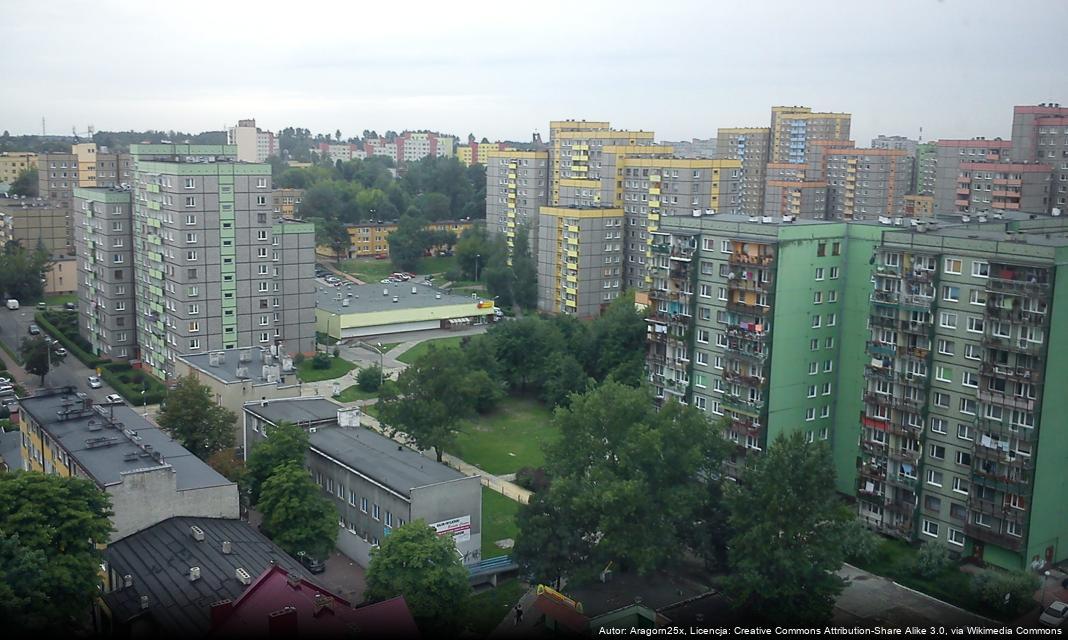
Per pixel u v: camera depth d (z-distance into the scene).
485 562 106.38
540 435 161.88
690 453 104.00
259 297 188.62
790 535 93.38
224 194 180.00
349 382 188.50
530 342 183.62
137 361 198.88
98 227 197.00
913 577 108.44
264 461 113.88
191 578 87.44
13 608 74.88
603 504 97.69
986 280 109.44
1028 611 99.94
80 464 103.50
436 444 137.62
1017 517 106.69
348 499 113.50
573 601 97.38
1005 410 107.50
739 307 127.56
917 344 116.81
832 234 127.25
